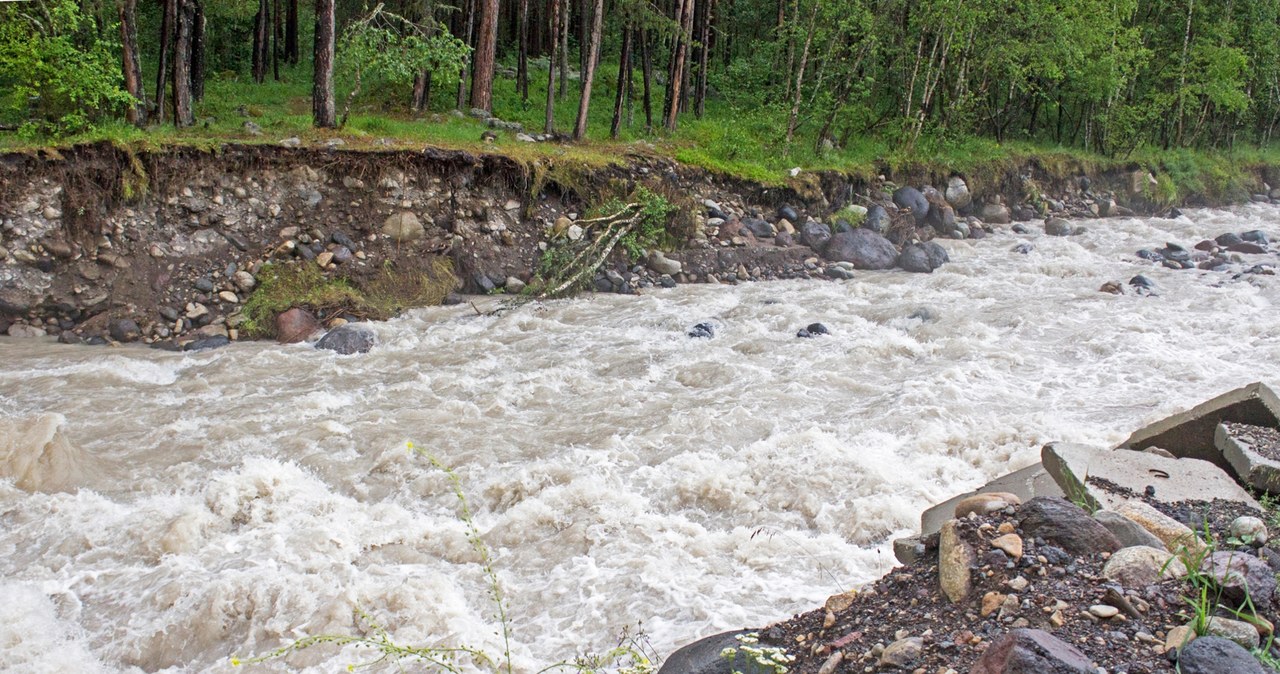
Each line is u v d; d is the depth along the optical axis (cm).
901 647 355
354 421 834
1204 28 2500
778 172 1716
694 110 2219
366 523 647
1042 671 298
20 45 1222
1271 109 2755
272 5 2380
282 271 1224
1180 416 567
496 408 883
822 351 1062
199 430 809
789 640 406
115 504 666
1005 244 1769
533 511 650
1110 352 1055
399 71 1532
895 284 1434
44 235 1134
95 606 547
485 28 1827
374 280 1266
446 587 553
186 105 1425
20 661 498
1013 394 918
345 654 496
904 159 1889
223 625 527
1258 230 1892
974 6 1948
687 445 779
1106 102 2388
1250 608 355
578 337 1138
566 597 549
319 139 1361
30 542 612
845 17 1952
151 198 1201
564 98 2058
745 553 593
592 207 1475
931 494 678
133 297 1149
